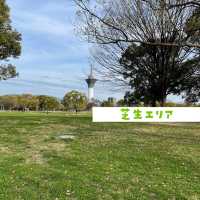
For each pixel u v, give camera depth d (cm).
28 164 1085
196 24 1823
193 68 2969
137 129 1952
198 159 1205
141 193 866
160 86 3005
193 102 3241
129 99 3234
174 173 1042
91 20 1564
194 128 2083
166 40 1830
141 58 2903
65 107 9612
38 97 10675
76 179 948
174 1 1480
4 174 966
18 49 2911
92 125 2056
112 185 914
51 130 1786
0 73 2939
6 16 2812
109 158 1174
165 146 1401
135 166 1097
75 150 1289
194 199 841
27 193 833
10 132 1684
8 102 10794
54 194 835
